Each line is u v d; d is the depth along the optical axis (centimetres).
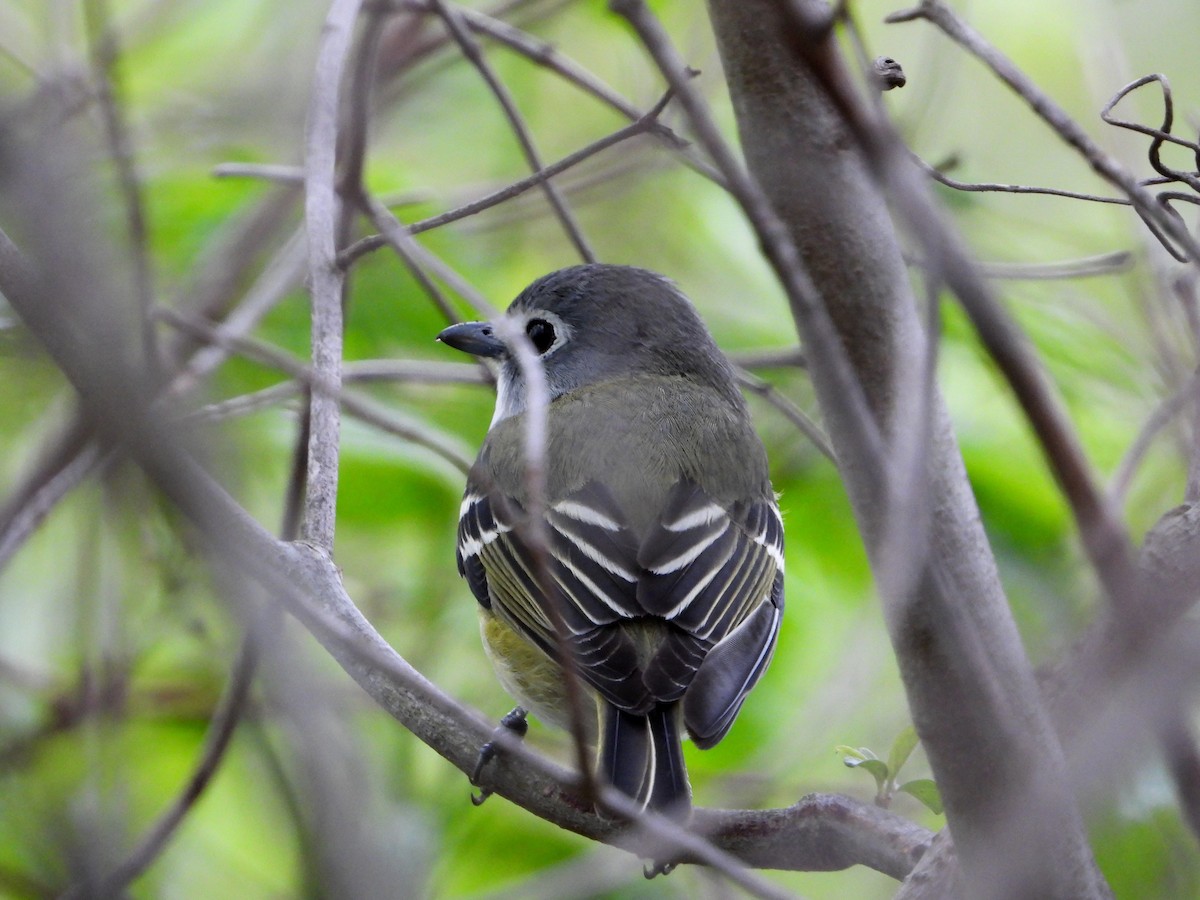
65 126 825
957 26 614
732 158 525
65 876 803
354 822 588
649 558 898
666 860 739
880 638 1135
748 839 724
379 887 586
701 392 1052
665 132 795
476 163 1354
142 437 531
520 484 970
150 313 677
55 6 1001
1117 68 1104
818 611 1184
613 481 951
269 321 1126
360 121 929
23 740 901
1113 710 507
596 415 1009
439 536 1170
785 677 1164
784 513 1120
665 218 1325
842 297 607
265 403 902
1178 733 497
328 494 796
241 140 1181
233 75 1220
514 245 1334
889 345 609
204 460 554
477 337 1076
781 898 535
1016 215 1216
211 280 1088
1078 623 662
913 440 520
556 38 1367
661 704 820
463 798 1070
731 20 613
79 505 949
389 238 820
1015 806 509
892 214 667
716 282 1298
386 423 867
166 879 1037
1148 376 1085
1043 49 1287
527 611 906
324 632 739
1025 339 639
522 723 955
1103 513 512
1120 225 1165
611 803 557
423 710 765
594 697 877
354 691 984
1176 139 721
